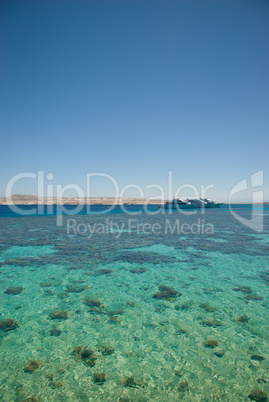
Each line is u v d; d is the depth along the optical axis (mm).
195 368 4875
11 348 5520
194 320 6895
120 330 6355
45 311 7438
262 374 4688
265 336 6062
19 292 8922
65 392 4223
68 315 7180
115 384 4430
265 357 5215
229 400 4047
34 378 4566
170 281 10141
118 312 7398
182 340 5883
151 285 9680
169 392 4234
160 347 5598
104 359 5160
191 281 10156
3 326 6523
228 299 8344
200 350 5484
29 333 6184
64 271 11359
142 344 5727
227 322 6766
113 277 10586
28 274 10914
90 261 13023
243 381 4496
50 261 12953
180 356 5262
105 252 15039
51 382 4465
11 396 4117
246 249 16062
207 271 11477
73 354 5328
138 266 12203
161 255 14406
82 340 5879
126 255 14328
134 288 9367
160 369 4844
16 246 16609
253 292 8992
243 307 7723
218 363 5020
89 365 4957
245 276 10789
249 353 5355
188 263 12758
